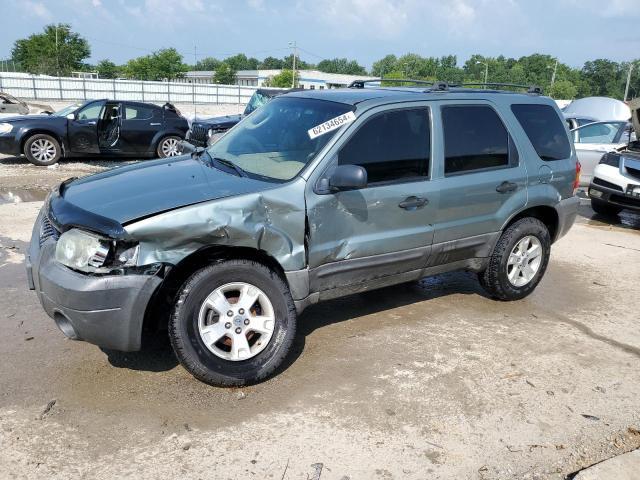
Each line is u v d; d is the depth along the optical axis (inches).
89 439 127.7
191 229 138.6
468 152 190.5
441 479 121.5
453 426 139.1
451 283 241.0
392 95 181.0
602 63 5118.1
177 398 144.6
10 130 509.7
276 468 121.6
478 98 198.1
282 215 151.8
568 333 195.2
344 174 152.9
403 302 215.9
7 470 117.1
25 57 3427.7
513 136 203.5
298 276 156.6
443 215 185.3
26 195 386.0
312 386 153.3
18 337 173.5
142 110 556.4
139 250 135.5
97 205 143.4
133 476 117.3
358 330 189.2
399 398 149.4
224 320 147.3
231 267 145.4
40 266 140.6
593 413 147.9
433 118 183.2
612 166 370.6
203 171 167.3
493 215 199.3
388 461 125.6
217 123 577.3
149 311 139.3
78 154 538.6
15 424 131.6
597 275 262.1
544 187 211.3
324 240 160.6
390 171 172.6
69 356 163.0
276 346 153.3
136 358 163.2
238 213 144.6
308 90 205.6
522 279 217.0
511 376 163.6
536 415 145.6
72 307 134.1
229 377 146.6
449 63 5300.2
